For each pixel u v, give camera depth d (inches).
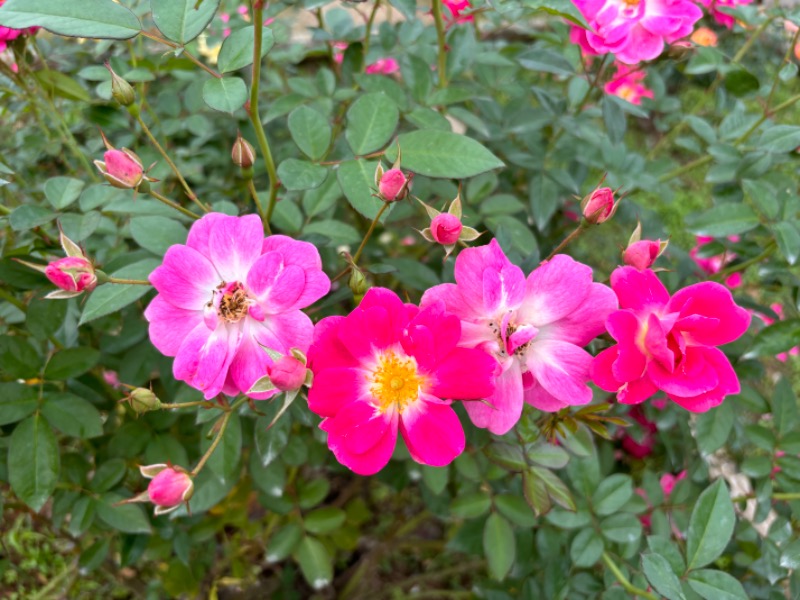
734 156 16.7
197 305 10.6
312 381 9.6
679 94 31.0
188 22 10.8
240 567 21.0
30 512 16.8
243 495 19.3
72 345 15.6
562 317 10.3
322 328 10.0
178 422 16.9
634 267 10.4
